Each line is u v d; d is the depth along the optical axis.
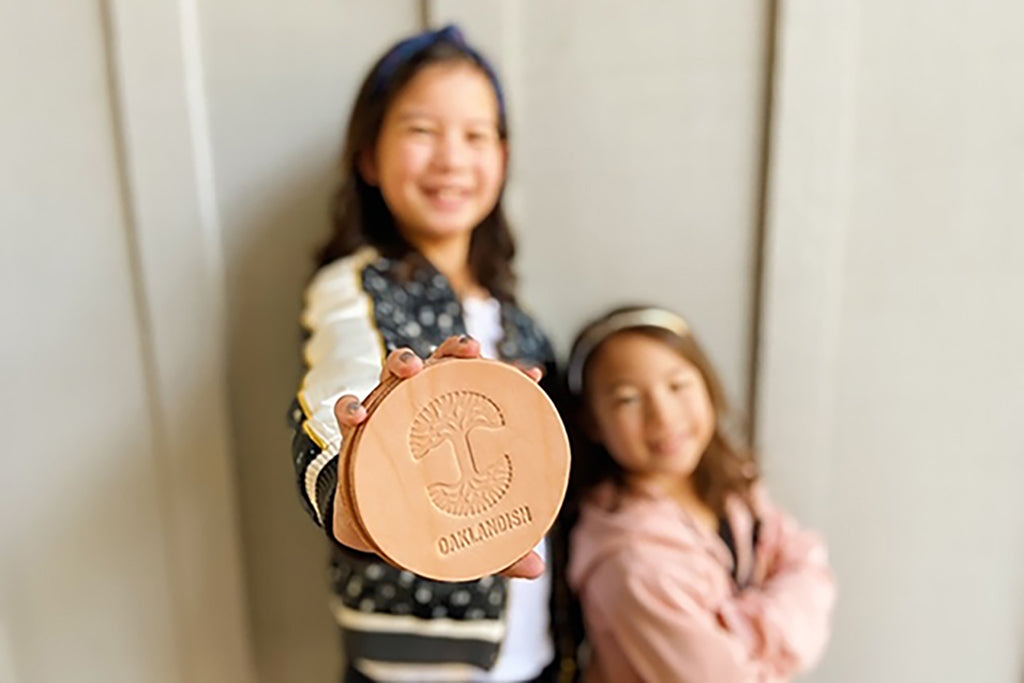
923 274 0.84
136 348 0.79
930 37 0.78
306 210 0.79
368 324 0.60
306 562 0.87
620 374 0.74
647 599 0.70
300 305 0.81
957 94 0.80
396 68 0.69
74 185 0.75
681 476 0.78
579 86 0.79
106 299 0.78
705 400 0.76
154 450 0.81
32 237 0.75
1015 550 0.91
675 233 0.83
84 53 0.73
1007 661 0.94
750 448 0.88
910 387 0.86
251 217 0.78
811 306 0.84
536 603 0.76
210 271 0.78
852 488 0.89
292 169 0.78
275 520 0.86
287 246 0.79
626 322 0.78
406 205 0.70
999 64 0.79
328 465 0.46
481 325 0.74
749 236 0.83
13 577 0.81
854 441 0.88
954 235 0.83
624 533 0.73
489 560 0.44
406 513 0.43
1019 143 0.81
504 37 0.77
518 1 0.77
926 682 0.95
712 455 0.80
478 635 0.70
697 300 0.85
